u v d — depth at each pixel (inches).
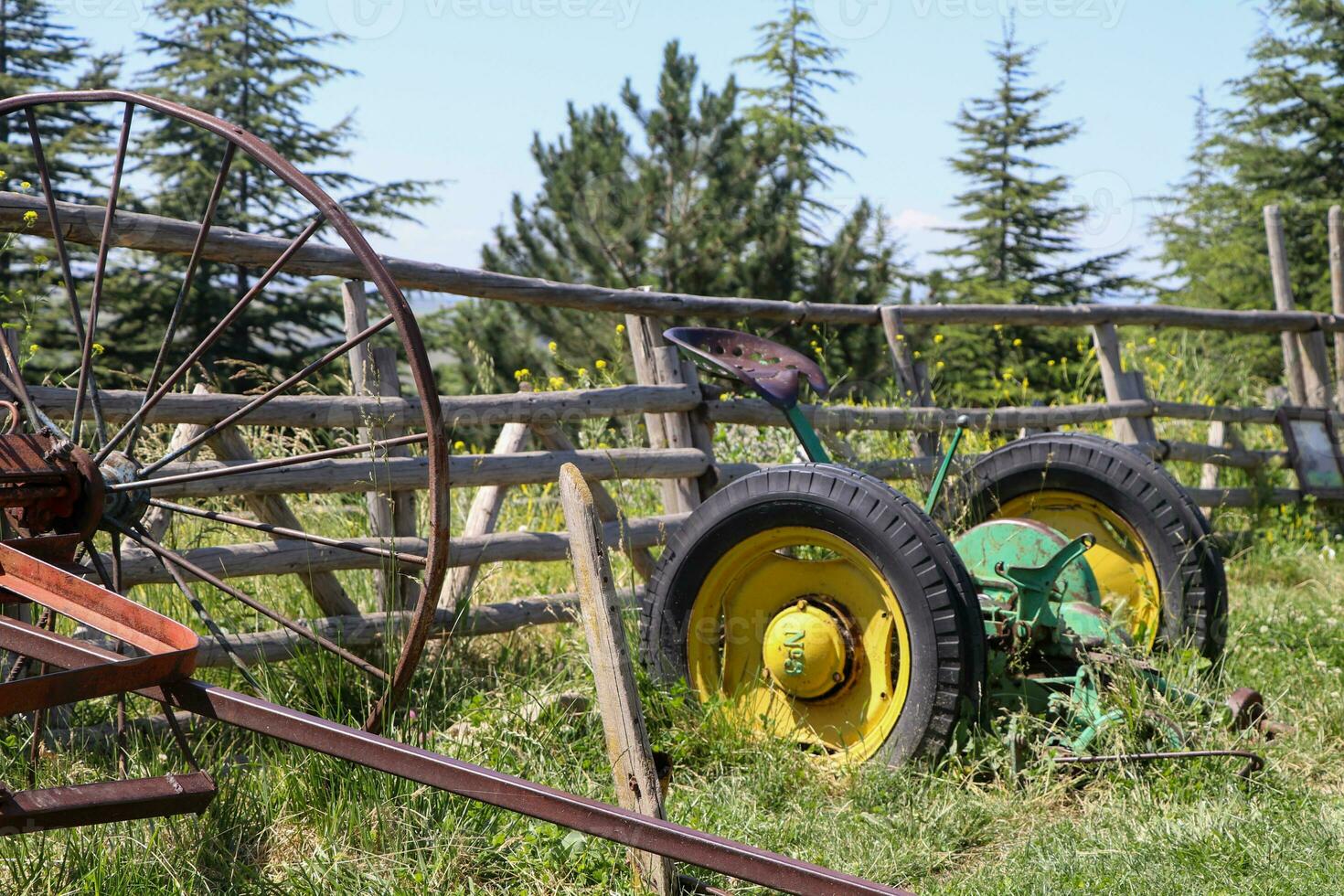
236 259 185.3
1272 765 157.8
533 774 147.7
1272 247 383.9
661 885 112.4
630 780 112.7
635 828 95.0
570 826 95.3
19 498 140.3
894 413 266.5
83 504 144.1
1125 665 165.3
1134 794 148.3
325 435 227.0
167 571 171.3
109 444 148.3
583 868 124.7
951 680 151.0
